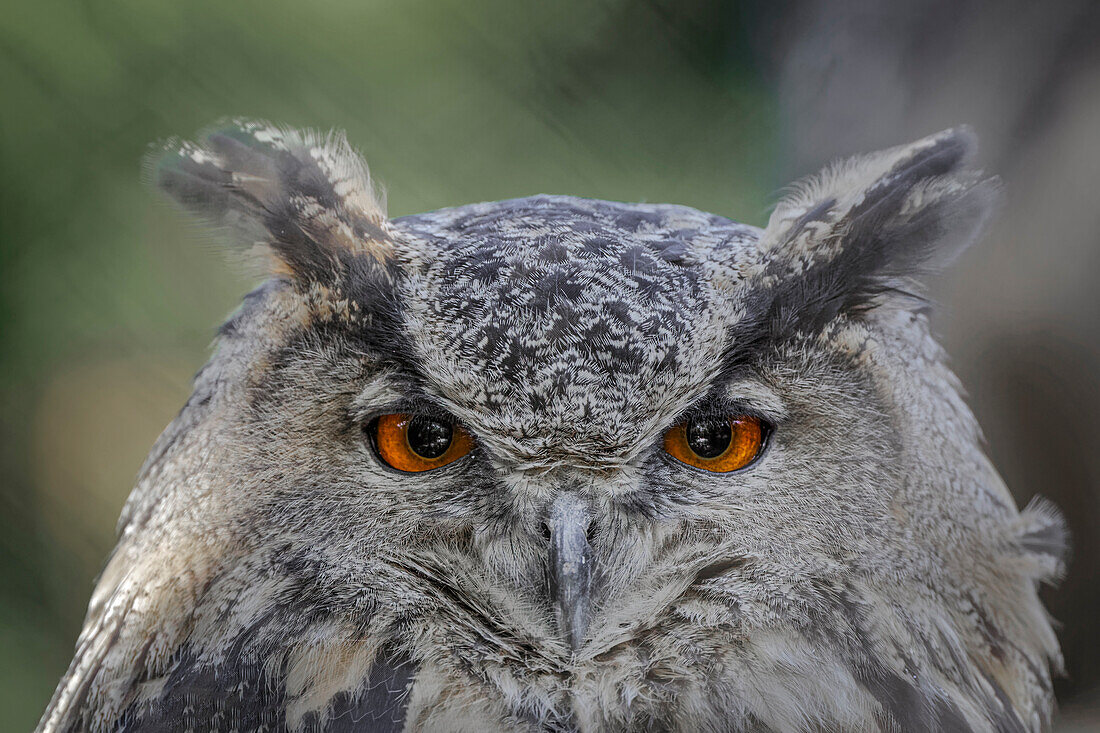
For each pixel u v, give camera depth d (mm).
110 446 3061
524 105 2768
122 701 2340
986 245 2441
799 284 2340
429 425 2332
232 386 2336
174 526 2338
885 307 2352
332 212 2344
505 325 2322
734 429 2340
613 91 2748
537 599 2338
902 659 2338
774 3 2518
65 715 2363
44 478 3070
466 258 2336
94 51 2854
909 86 2455
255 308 2344
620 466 2332
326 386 2328
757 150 2564
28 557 3043
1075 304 2438
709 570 2344
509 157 2754
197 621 2334
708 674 2344
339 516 2332
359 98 2799
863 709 2336
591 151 2746
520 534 2334
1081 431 2443
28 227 2924
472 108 2777
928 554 2342
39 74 2857
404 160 2744
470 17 2799
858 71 2469
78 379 3027
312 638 2330
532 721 2340
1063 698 2467
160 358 2984
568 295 2326
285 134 2361
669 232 2355
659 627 2348
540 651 2346
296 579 2330
